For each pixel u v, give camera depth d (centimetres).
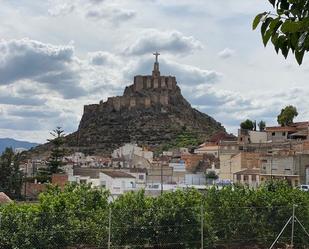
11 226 2980
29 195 8444
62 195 3300
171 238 3328
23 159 13962
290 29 533
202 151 13325
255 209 3644
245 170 8625
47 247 3011
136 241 3272
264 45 565
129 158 13338
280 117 13925
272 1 556
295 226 3678
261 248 3631
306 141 9281
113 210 3281
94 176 9300
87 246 3161
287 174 7681
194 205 3462
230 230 3566
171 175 9844
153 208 3350
